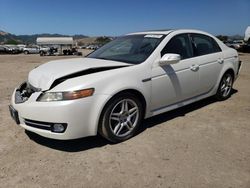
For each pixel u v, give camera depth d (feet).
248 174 9.84
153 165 10.44
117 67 12.44
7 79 30.22
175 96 14.56
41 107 10.88
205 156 11.09
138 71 12.62
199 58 15.76
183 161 10.71
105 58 14.55
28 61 69.36
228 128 14.02
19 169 10.26
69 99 10.71
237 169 10.14
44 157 11.14
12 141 12.57
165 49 14.06
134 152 11.46
